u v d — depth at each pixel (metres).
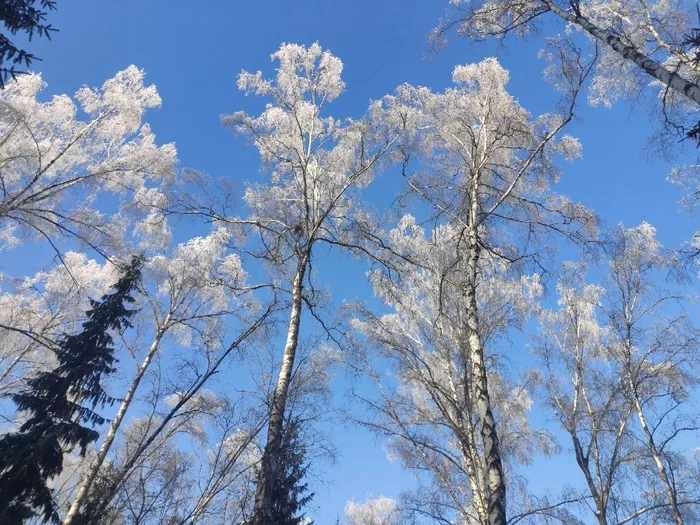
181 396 10.68
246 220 11.95
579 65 8.20
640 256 11.27
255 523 7.61
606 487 10.70
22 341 15.30
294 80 12.92
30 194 13.15
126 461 10.12
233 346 10.99
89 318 13.54
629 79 9.44
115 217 14.45
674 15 8.98
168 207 11.92
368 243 11.77
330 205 12.04
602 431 11.41
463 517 8.94
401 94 11.48
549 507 8.59
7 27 6.08
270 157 12.80
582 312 13.05
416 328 11.09
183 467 9.44
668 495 10.03
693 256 7.80
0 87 5.96
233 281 13.61
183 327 14.87
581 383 12.40
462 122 9.34
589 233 8.67
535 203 9.07
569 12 7.62
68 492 14.51
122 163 14.52
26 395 11.65
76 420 11.91
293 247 11.91
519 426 12.22
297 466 9.12
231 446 9.38
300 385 9.66
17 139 13.45
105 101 14.95
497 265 9.23
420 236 11.45
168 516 8.60
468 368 8.62
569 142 9.55
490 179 9.79
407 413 10.26
